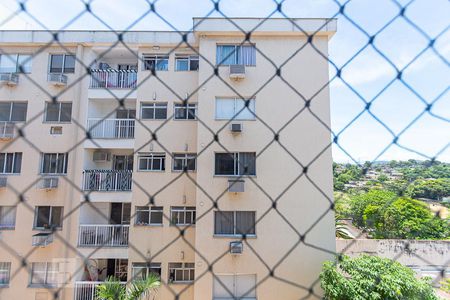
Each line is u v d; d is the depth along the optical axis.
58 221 8.27
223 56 8.23
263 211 7.69
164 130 8.56
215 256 7.54
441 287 5.68
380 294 5.59
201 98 8.11
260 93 8.05
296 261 7.47
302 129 7.92
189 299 7.73
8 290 7.76
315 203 7.68
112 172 8.68
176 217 8.23
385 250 7.17
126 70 9.16
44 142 8.59
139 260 8.03
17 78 8.64
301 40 8.12
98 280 8.49
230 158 7.96
